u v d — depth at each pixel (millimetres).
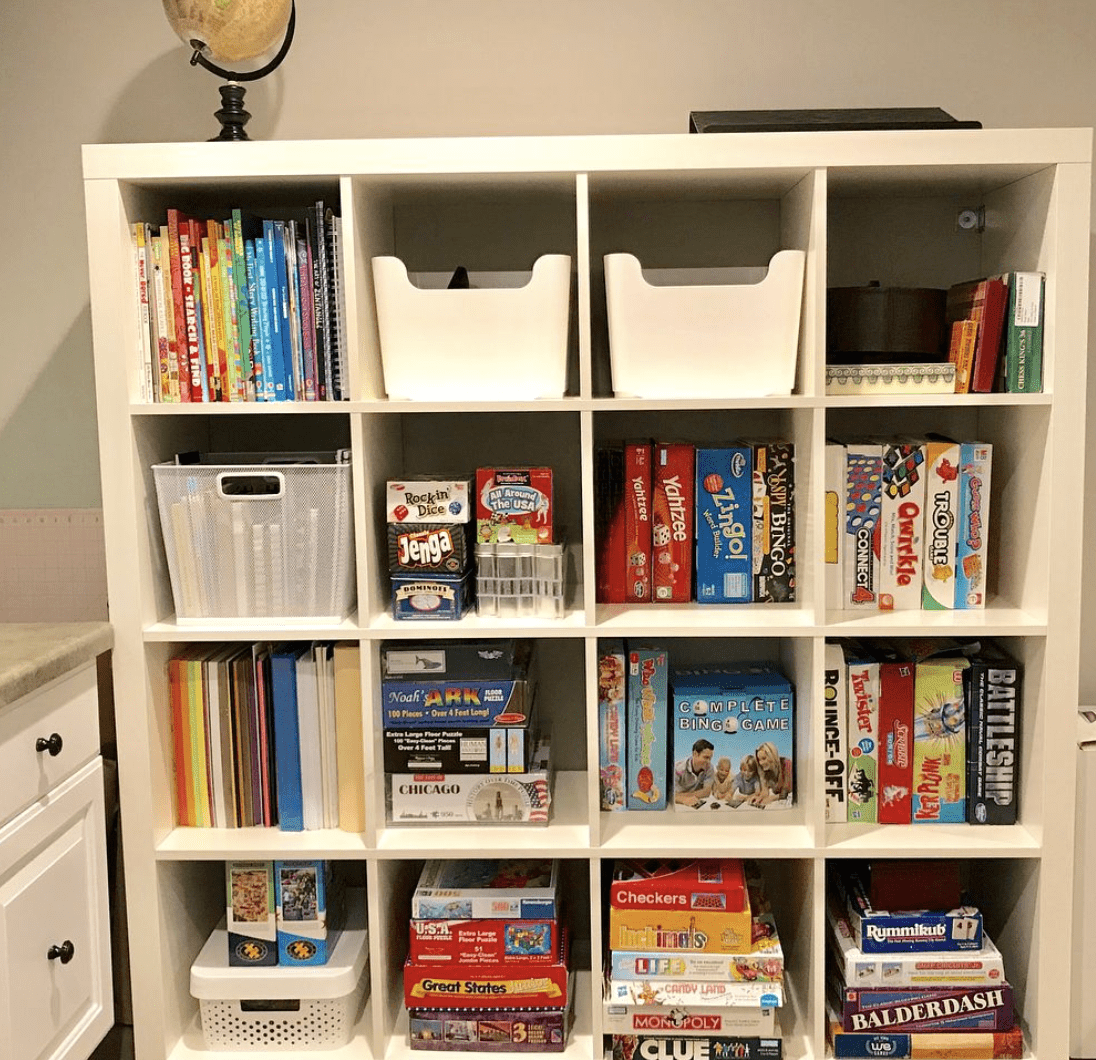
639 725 2033
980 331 1848
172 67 2195
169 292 1854
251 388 1869
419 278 2072
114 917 2096
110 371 1834
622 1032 1903
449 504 1905
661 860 2010
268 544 1897
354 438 1842
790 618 1915
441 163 1787
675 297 1846
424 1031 1948
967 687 1970
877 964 1901
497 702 1960
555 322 1850
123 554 1870
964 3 2146
